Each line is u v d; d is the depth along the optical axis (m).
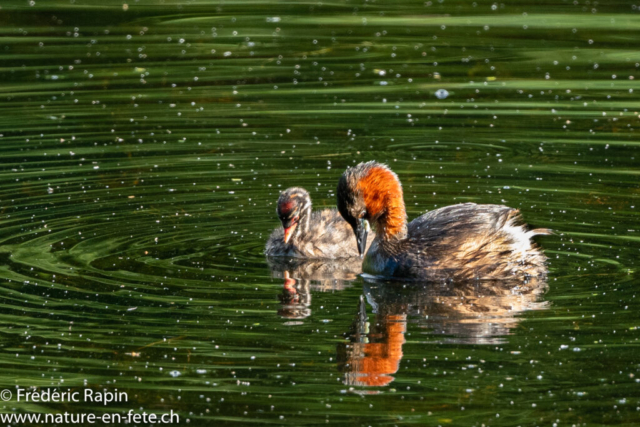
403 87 21.11
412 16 27.08
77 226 13.75
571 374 8.99
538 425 8.12
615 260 12.20
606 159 16.38
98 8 28.23
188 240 13.37
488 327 10.20
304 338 10.00
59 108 19.88
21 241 13.08
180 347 9.79
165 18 27.28
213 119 19.17
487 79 21.53
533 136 17.77
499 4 28.20
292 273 12.55
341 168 16.38
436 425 8.16
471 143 17.48
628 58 22.78
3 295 11.16
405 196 14.88
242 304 11.09
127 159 16.89
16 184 15.52
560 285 11.49
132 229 13.71
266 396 8.73
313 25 26.38
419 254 12.31
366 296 11.48
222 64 23.06
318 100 20.28
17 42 24.80
